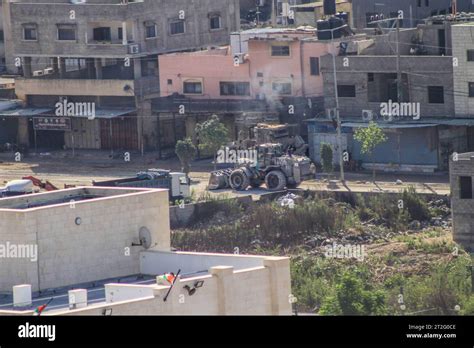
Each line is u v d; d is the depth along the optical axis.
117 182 189.50
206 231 178.25
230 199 189.00
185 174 193.88
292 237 177.12
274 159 196.38
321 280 154.50
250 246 176.00
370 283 154.62
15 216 101.00
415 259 164.75
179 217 186.00
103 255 104.12
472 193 172.25
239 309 94.12
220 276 93.19
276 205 183.12
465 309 139.00
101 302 95.12
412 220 183.50
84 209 103.25
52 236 101.81
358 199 188.62
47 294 100.44
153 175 190.50
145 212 105.88
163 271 104.69
